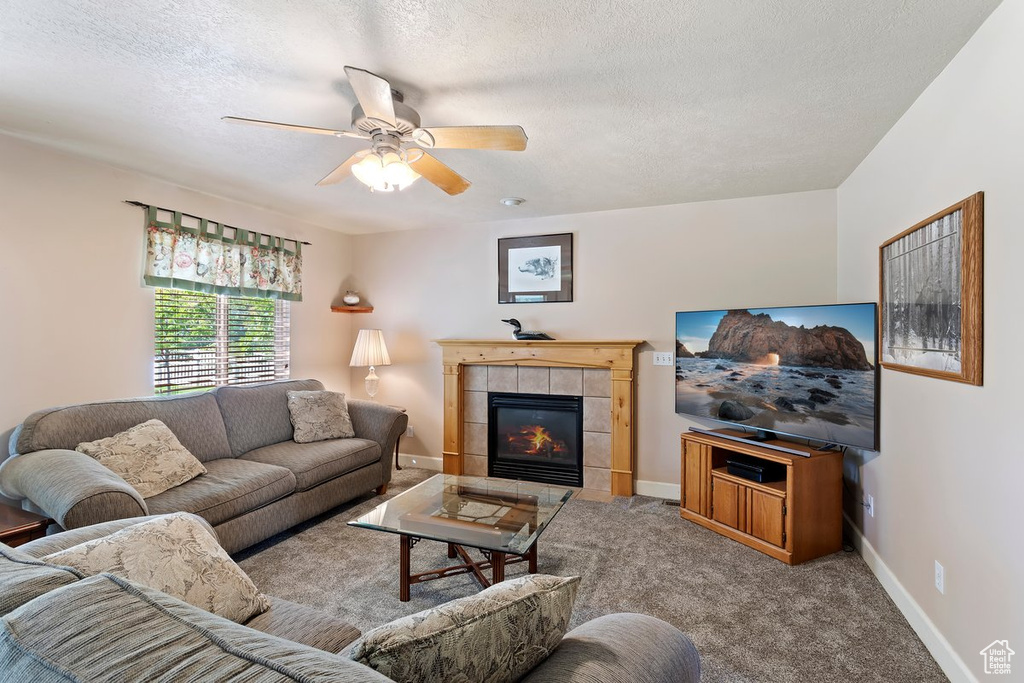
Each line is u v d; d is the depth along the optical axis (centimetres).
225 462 315
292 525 312
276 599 159
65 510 197
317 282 473
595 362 410
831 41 174
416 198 377
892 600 241
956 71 183
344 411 403
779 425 315
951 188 187
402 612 230
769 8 156
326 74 197
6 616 72
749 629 217
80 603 73
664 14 159
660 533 324
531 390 439
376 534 320
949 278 185
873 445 263
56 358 285
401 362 496
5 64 190
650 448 405
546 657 100
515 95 213
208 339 379
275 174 322
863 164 293
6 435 264
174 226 344
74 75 199
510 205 397
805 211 358
